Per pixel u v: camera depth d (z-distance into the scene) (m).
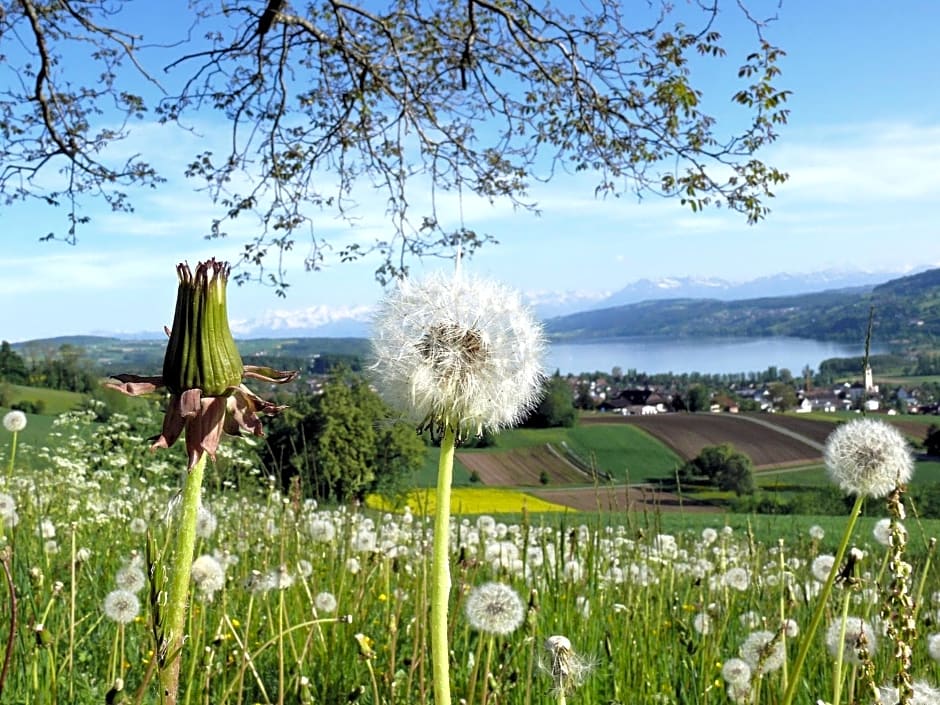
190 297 1.97
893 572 2.36
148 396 2.00
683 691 3.83
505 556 5.16
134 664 3.89
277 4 11.37
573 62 11.66
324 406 13.74
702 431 64.00
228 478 8.52
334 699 3.64
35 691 3.10
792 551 6.46
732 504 25.89
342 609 4.52
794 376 146.50
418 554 5.36
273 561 5.19
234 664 3.71
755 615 4.51
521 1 11.88
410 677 3.28
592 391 111.19
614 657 4.02
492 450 56.91
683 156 11.45
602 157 11.76
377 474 13.62
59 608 4.09
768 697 3.31
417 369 2.14
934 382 101.56
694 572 5.79
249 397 2.00
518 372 2.21
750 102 10.79
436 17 12.45
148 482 9.30
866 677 2.54
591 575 5.33
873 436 2.43
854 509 2.42
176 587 1.91
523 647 3.82
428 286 2.31
